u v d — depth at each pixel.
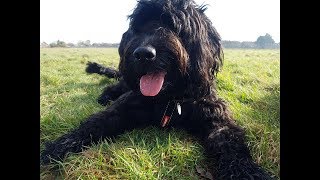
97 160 0.33
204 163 0.35
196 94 0.40
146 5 0.39
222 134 0.37
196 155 0.35
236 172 0.32
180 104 0.40
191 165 0.34
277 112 0.47
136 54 0.35
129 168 0.31
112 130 0.39
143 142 0.36
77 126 0.42
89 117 0.40
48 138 0.40
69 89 0.64
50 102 0.55
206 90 0.41
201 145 0.38
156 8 0.39
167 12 0.38
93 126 0.38
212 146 0.36
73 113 0.47
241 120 0.44
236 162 0.33
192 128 0.41
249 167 0.32
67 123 0.43
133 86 0.41
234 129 0.38
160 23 0.39
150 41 0.36
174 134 0.39
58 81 0.70
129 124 0.41
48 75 0.73
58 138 0.38
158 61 0.36
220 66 0.44
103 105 0.53
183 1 0.40
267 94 0.56
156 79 0.37
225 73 0.67
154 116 0.41
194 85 0.40
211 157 0.36
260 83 0.64
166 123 0.41
